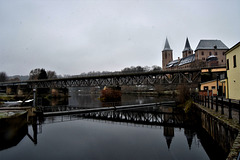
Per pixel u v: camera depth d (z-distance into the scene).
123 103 43.00
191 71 37.12
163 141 14.70
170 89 63.16
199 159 10.97
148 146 13.55
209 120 12.85
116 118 25.64
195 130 18.02
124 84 43.31
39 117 24.88
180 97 34.47
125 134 17.09
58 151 12.55
